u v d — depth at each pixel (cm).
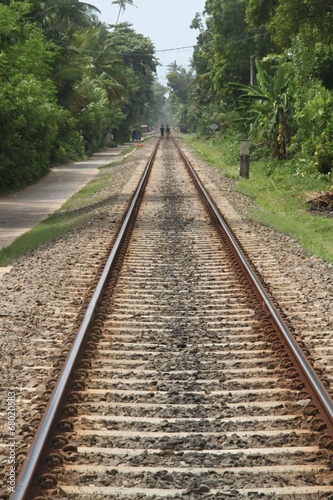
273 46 7919
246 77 8375
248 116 6225
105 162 7719
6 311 1413
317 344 1188
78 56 7344
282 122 5169
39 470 718
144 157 7656
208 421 873
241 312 1380
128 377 1039
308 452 783
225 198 3422
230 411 910
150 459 774
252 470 742
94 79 10350
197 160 7000
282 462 763
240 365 1082
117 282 1641
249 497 686
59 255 2036
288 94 5112
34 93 4350
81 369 1032
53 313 1397
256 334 1234
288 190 3991
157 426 863
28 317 1370
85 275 1741
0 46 4547
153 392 970
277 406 917
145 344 1185
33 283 1684
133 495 692
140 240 2242
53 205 3684
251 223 2588
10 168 4244
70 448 784
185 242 2203
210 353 1139
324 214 3144
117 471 741
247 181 4550
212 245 2145
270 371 1047
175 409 916
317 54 4016
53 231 2578
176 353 1141
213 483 716
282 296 1513
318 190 3834
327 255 2020
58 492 689
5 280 1745
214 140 10419
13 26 4525
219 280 1667
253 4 5175
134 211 2877
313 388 915
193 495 691
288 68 5094
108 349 1161
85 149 9388
